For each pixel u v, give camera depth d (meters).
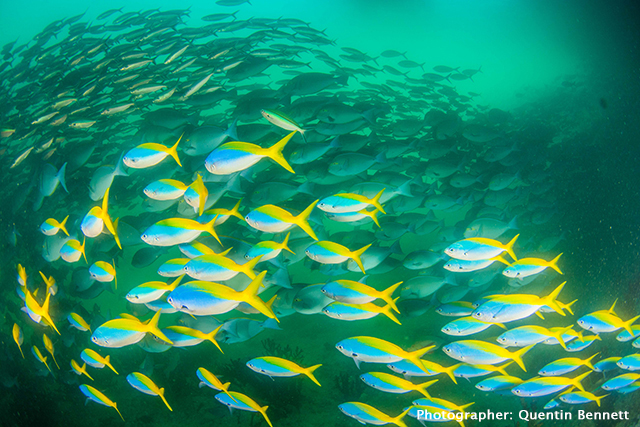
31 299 1.75
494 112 4.59
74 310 2.17
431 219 2.67
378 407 2.09
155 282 1.63
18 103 3.48
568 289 2.67
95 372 2.72
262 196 2.34
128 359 2.79
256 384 2.23
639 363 1.62
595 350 2.08
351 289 1.58
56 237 2.02
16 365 2.56
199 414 2.22
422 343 2.04
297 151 2.38
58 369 2.68
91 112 3.33
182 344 1.61
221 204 2.36
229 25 3.90
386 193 2.30
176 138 2.53
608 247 2.57
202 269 1.56
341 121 2.54
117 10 4.00
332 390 2.23
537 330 1.57
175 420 2.21
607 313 1.64
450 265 1.74
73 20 4.19
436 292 2.11
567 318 2.41
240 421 2.13
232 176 2.21
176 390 2.38
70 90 3.27
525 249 2.78
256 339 2.82
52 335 2.65
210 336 1.61
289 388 2.16
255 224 1.77
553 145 4.63
